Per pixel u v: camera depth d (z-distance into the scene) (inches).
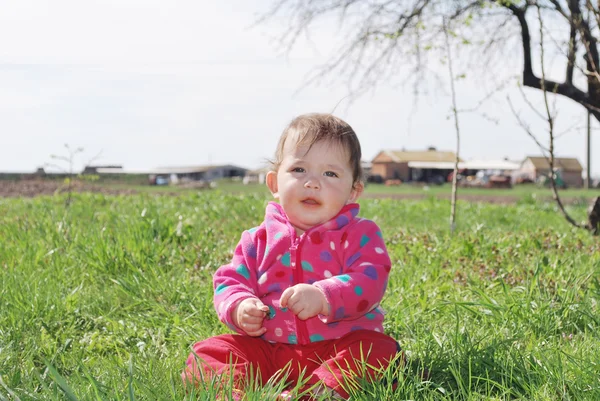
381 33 357.7
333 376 89.7
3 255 206.7
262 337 100.0
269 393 81.0
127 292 163.6
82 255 198.2
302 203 102.3
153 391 85.5
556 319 133.0
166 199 473.4
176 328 136.1
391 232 303.1
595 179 2018.9
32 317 139.3
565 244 253.3
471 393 91.4
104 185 971.3
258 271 104.3
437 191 1283.2
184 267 198.5
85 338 131.6
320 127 104.1
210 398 79.0
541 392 92.4
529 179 2150.6
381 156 2496.3
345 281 94.7
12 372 105.5
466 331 119.0
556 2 263.6
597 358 103.3
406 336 131.6
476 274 189.6
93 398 85.7
